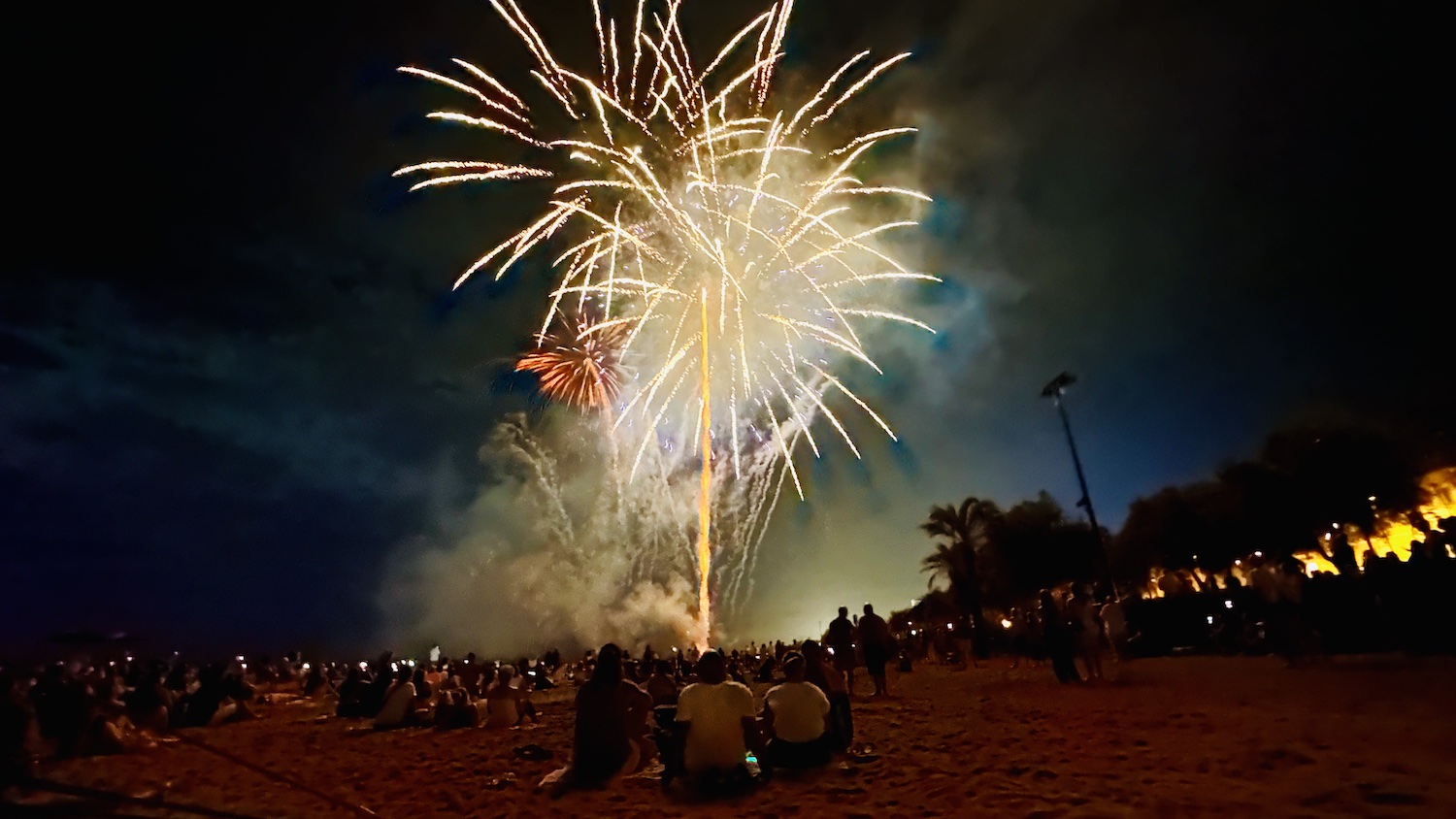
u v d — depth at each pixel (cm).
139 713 1504
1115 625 1552
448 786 870
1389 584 1496
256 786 896
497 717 1454
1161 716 946
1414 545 1498
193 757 1162
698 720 746
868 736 1026
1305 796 537
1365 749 666
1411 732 722
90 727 1177
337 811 754
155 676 1692
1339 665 1345
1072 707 1110
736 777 721
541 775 916
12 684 986
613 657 849
